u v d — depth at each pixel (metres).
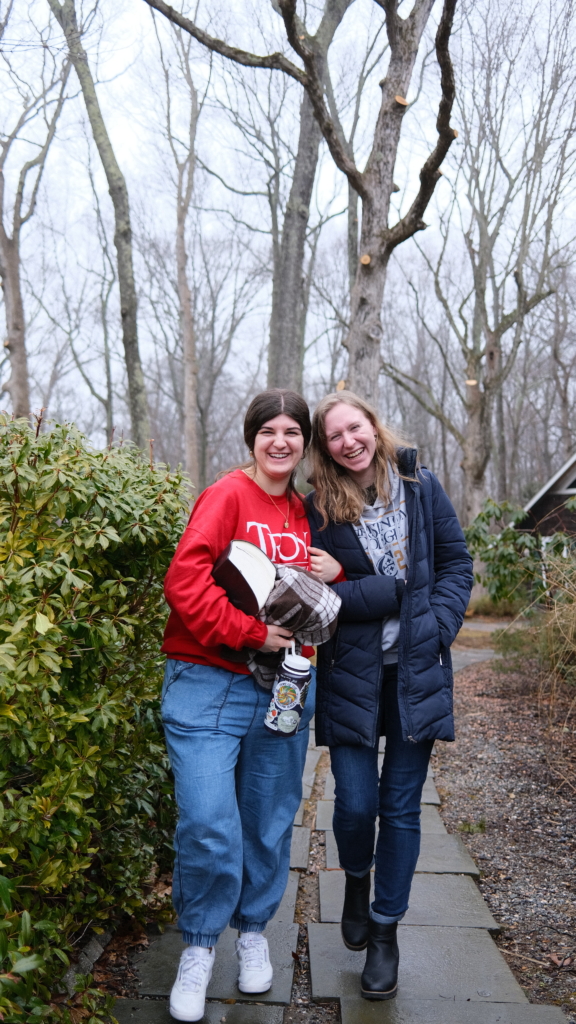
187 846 2.08
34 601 1.99
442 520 2.43
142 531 2.38
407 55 6.78
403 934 2.66
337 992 2.31
